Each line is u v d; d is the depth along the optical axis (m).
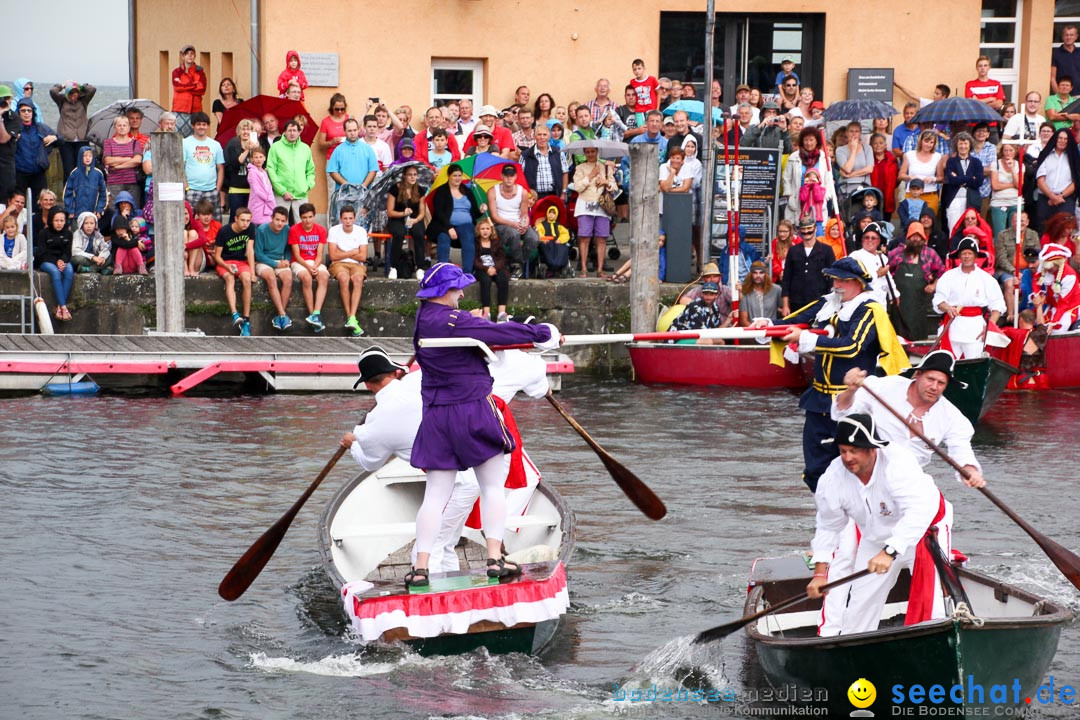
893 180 69.69
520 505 32.78
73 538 34.47
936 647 21.55
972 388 49.53
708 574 32.12
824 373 32.97
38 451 44.12
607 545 34.53
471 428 27.36
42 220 65.06
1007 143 68.00
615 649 27.22
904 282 62.84
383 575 30.28
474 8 75.81
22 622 28.30
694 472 42.66
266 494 39.41
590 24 77.06
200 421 50.25
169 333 62.47
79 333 64.75
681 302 65.12
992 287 57.09
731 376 61.56
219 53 83.56
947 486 40.94
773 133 68.50
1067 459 44.84
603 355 67.50
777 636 25.02
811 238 61.16
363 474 33.72
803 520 36.91
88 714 23.67
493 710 23.92
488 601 26.41
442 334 27.42
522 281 66.62
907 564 25.16
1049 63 80.94
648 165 64.00
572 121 73.62
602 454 30.95
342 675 25.56
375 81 75.25
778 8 78.44
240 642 27.47
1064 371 61.50
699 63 79.88
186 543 34.38
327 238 66.31
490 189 66.19
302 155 67.19
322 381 58.31
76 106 71.81
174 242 62.19
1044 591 30.53
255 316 65.19
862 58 79.38
